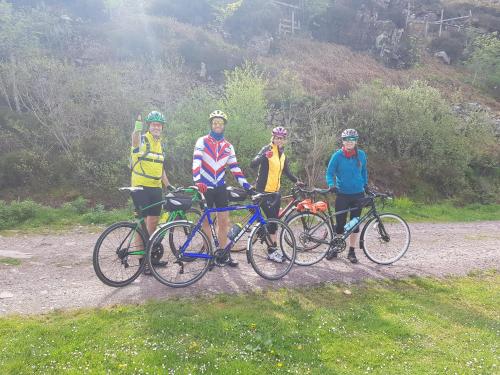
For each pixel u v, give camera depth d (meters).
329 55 19.20
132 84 10.92
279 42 19.00
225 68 14.98
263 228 4.89
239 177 4.75
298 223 5.38
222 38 17.62
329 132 11.75
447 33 25.08
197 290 4.35
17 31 11.73
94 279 4.62
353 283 4.96
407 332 3.73
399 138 13.47
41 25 13.30
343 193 5.49
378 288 4.88
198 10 18.62
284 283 4.74
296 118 12.55
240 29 18.56
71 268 5.02
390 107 13.59
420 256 6.46
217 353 3.17
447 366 3.21
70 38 13.83
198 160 4.56
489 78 21.92
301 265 5.38
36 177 9.27
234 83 11.00
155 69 11.84
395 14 23.61
